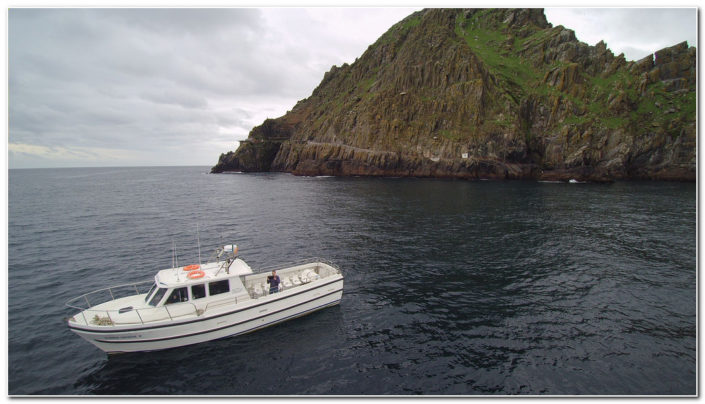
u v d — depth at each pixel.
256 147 150.62
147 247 31.86
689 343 15.56
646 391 12.62
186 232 37.59
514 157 96.50
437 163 101.25
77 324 13.88
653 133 91.88
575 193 65.50
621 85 102.81
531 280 22.89
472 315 18.20
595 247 30.16
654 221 40.47
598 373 13.58
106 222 43.53
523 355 14.74
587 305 19.25
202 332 15.40
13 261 27.66
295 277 19.14
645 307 19.00
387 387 12.92
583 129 96.12
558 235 34.28
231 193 75.00
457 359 14.52
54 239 34.78
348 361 14.45
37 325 17.52
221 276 16.36
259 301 16.47
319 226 39.38
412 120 111.06
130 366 14.11
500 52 132.25
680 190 69.38
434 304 19.52
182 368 13.99
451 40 121.75
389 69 131.75
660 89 103.25
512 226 38.31
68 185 106.56
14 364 14.27
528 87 113.62
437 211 47.81
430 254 28.47
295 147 139.25
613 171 91.62
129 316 14.86
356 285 22.23
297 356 14.79
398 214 45.97
